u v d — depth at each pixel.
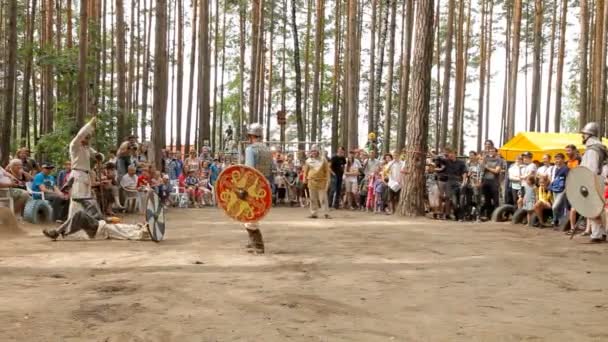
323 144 22.52
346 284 6.88
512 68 31.97
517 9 31.64
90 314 5.33
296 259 8.67
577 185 11.12
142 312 5.43
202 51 31.77
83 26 18.70
